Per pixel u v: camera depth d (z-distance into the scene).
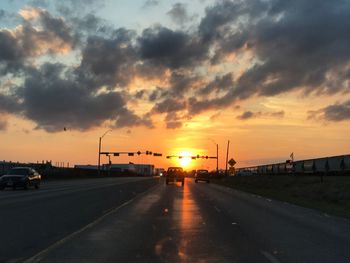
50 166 90.69
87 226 16.83
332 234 15.39
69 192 39.34
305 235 15.09
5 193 37.34
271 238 14.33
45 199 30.45
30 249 12.11
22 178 42.78
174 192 42.09
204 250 12.11
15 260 10.69
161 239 13.95
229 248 12.44
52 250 11.98
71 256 11.20
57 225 17.08
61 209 23.48
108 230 15.83
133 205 26.55
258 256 11.32
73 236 14.39
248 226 17.33
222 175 113.12
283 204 28.97
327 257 11.24
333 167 54.41
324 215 22.00
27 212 21.83
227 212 22.97
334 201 31.28
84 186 52.62
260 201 31.56
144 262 10.55
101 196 34.38
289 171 74.88
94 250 12.02
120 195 36.00
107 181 75.56
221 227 16.94
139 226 16.98
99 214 21.17
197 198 33.88
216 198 34.19
